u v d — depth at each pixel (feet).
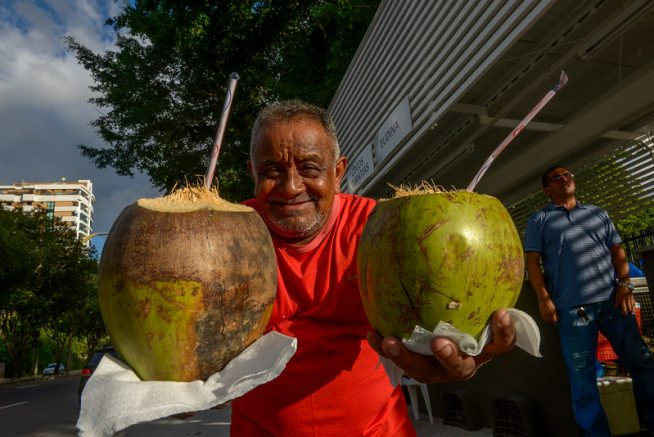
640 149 17.02
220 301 3.87
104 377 3.79
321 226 5.41
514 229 4.74
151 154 51.13
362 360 5.49
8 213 90.43
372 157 22.90
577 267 11.01
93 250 104.73
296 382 5.33
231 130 47.50
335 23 43.21
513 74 14.29
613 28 11.58
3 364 108.99
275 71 47.52
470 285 4.22
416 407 17.15
